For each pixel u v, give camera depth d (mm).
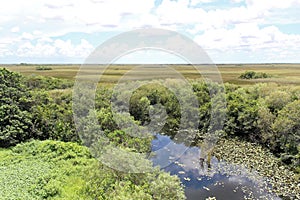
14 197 12422
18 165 16281
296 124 18625
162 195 12328
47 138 20984
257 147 21109
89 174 13727
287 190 15141
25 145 19094
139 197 11297
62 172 15133
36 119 21078
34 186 13430
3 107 20531
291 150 18391
